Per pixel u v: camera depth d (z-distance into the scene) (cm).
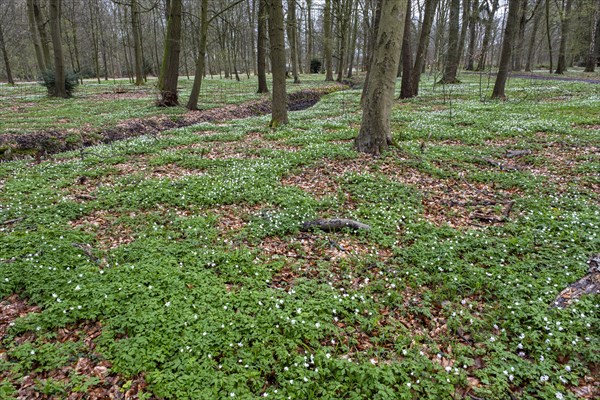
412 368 435
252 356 446
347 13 3850
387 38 1155
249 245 731
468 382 426
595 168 1065
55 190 1016
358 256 688
